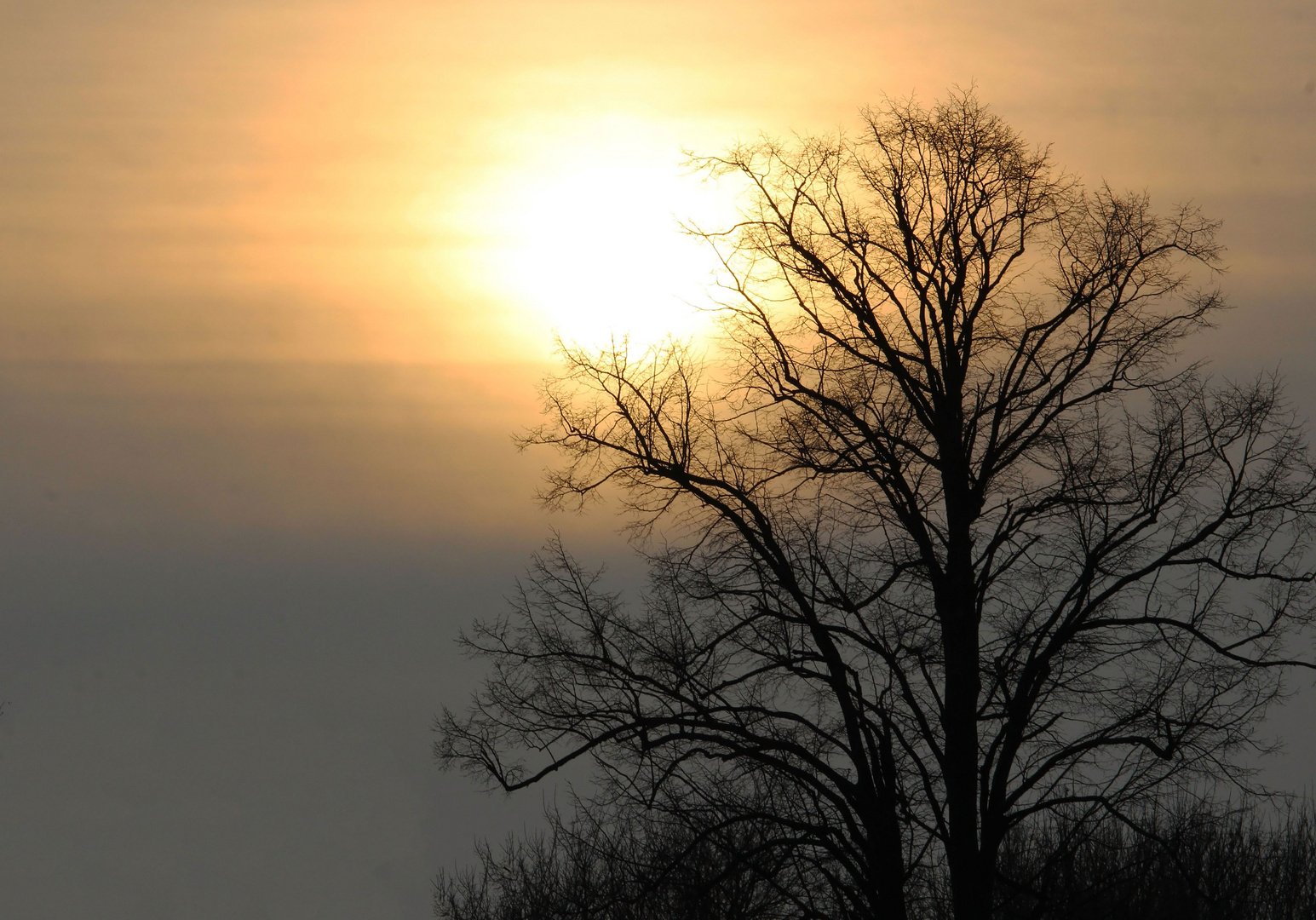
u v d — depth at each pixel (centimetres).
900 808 5941
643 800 6034
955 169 6275
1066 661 5966
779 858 5875
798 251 6306
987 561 5934
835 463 6078
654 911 6388
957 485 6022
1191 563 5906
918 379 6238
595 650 6291
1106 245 6125
